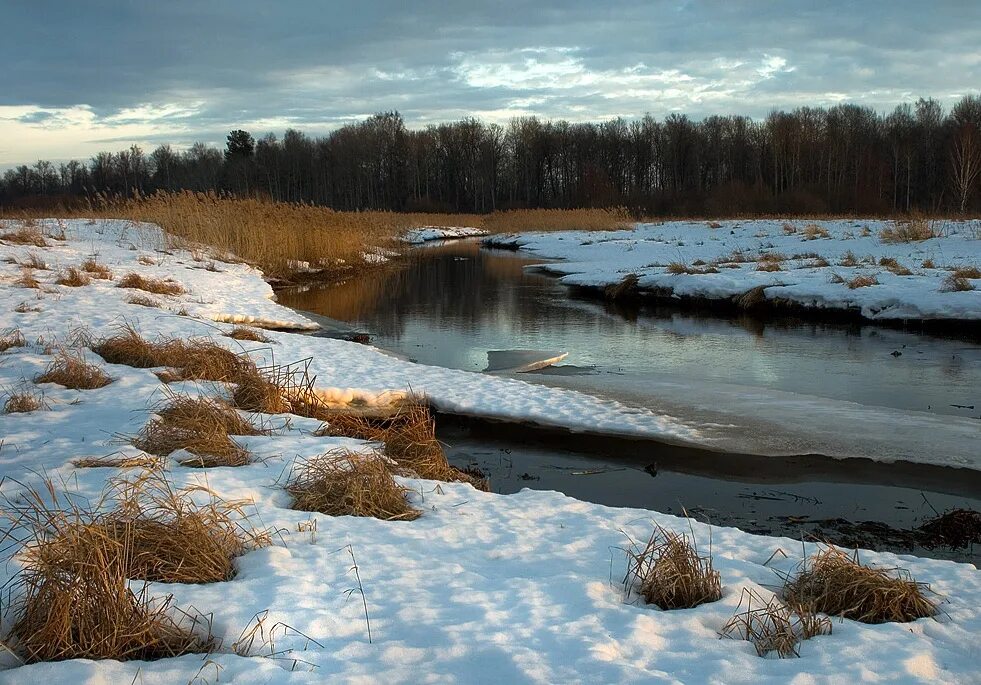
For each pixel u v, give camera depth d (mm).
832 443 8133
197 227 24172
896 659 3523
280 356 11180
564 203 77625
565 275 25594
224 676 3066
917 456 7738
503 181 86625
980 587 4633
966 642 3820
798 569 4680
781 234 30391
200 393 8250
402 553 4688
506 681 3176
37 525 4105
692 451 8008
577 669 3289
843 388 10609
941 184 63688
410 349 13562
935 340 13891
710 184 78000
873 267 19406
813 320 16297
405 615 3766
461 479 6898
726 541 5320
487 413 9180
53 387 8156
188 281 17859
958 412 9367
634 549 4941
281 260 24094
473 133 85125
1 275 15438
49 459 5773
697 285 18703
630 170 84000
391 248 35406
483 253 35531
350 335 14273
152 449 6305
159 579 4035
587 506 5980
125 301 14195
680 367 12039
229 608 3660
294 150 82688
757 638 3754
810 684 3277
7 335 10445
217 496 5047
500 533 5215
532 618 3811
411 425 7566
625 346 13844
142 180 81625
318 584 4086
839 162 66250
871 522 6285
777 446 8070
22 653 3268
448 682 3152
